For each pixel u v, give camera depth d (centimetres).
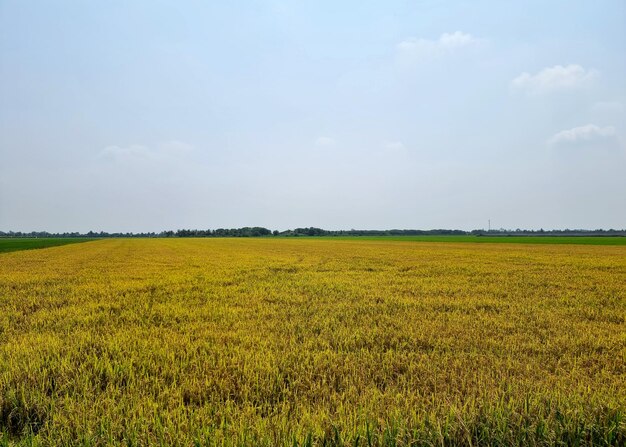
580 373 532
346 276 1773
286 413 393
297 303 1084
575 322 856
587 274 1834
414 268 2178
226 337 700
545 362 588
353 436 336
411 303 1066
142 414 385
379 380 507
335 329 767
